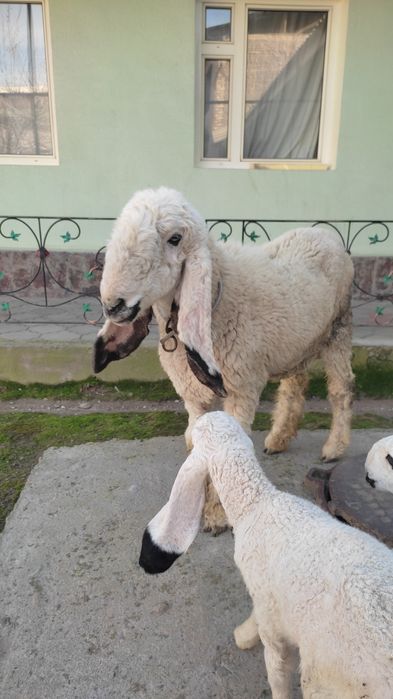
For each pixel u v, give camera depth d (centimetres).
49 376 443
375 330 480
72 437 368
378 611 126
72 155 578
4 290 592
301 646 145
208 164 602
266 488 174
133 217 204
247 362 255
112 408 424
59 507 288
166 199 211
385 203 603
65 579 240
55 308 541
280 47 579
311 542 151
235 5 552
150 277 205
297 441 362
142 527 273
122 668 200
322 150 607
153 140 577
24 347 434
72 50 545
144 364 438
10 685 194
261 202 602
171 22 539
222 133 602
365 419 405
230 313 248
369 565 138
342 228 607
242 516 173
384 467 189
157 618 221
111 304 205
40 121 595
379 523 245
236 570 245
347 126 577
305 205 604
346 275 310
